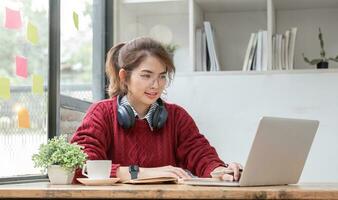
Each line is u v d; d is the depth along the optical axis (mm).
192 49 3105
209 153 1982
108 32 3332
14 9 2408
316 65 3137
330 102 2873
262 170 1456
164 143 1970
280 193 1193
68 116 2809
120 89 2010
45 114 2602
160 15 3527
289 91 2918
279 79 2934
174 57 3443
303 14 3314
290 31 3053
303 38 3303
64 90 2924
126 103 1962
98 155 1834
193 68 3092
